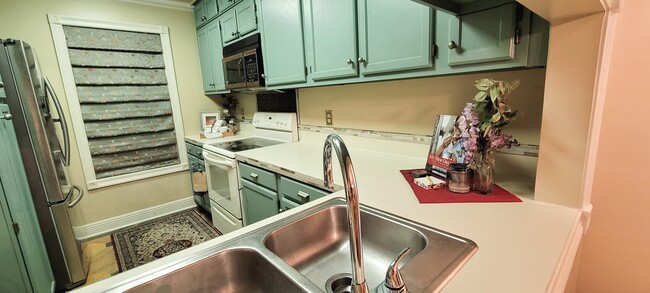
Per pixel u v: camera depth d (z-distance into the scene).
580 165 0.87
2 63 1.53
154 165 3.01
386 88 1.71
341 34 1.49
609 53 0.83
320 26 1.60
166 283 0.66
